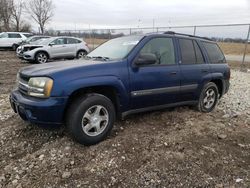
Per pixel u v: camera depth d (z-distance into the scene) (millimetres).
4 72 11578
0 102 6121
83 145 3852
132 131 4344
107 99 3936
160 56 4656
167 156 3633
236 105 6387
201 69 5352
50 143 3959
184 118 5020
